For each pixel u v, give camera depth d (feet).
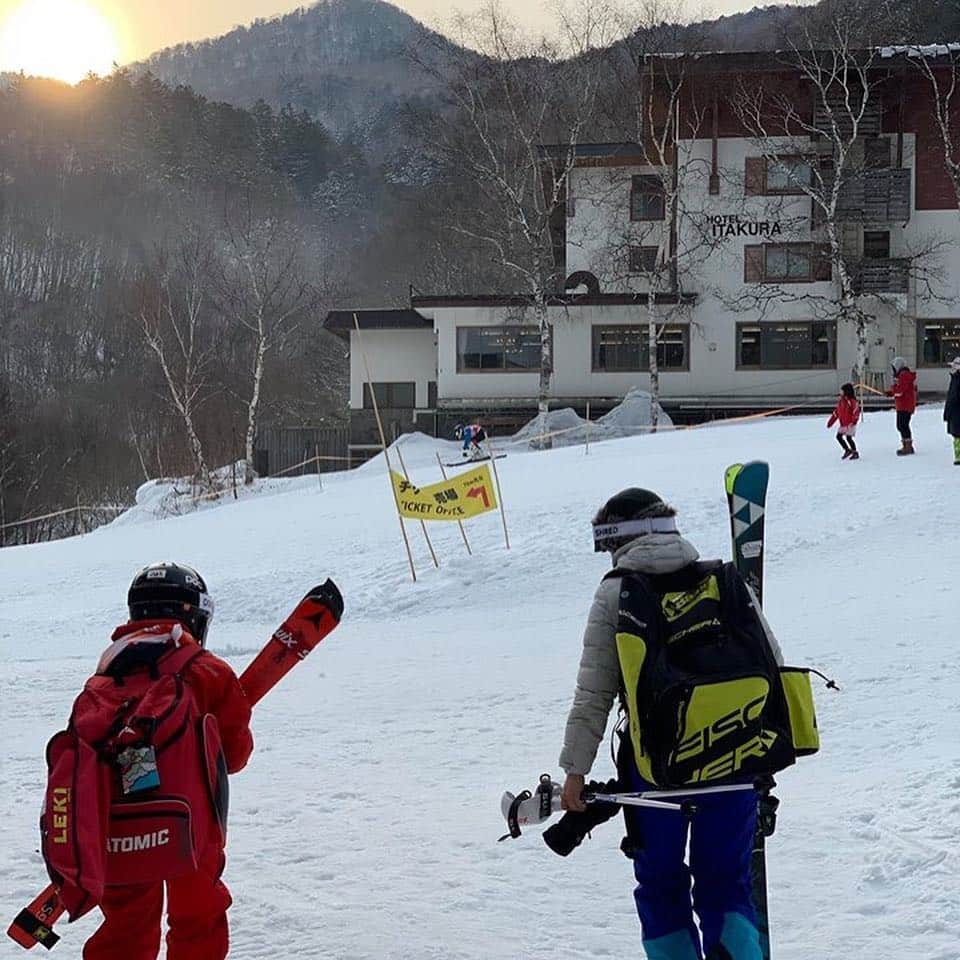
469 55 156.76
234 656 42.96
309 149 482.28
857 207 146.00
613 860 18.21
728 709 11.72
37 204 413.39
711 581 12.49
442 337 155.02
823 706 27.94
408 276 279.90
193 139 483.10
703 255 151.64
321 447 158.81
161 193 433.48
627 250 152.97
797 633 37.63
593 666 12.34
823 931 14.90
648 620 12.07
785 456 81.51
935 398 149.07
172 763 11.23
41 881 17.49
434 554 61.16
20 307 321.11
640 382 152.87
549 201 160.86
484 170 150.71
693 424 149.48
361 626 50.01
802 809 19.93
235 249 216.54
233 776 24.06
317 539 72.38
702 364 152.46
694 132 150.82
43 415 244.01
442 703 31.73
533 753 25.61
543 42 156.87
